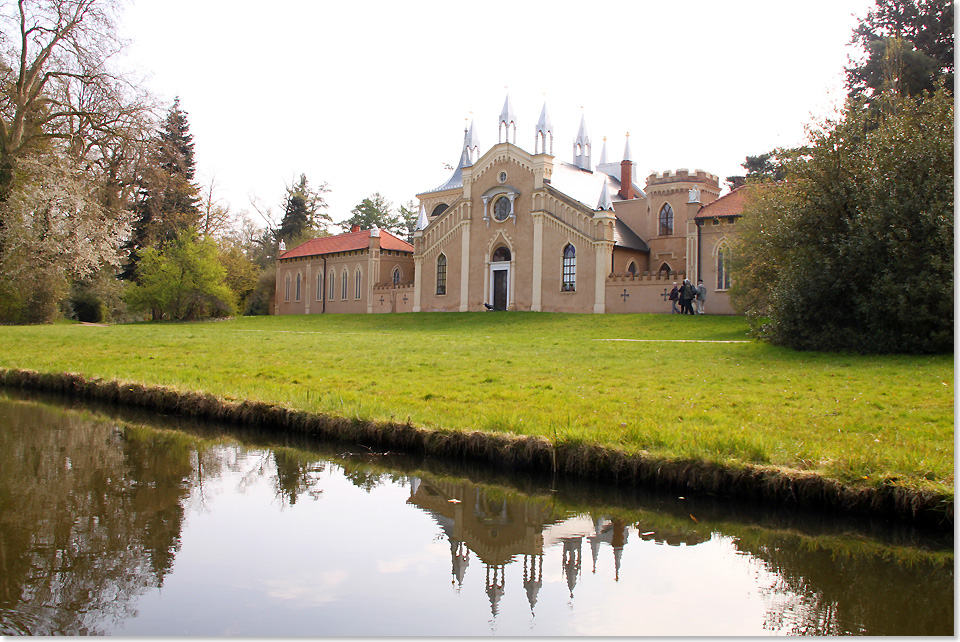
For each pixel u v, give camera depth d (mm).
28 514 9578
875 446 10031
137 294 58625
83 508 9812
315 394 15383
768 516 9266
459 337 33500
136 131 38094
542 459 10875
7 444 13438
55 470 11664
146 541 8711
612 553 8391
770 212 29375
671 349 25094
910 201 21391
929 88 38250
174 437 14023
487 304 55094
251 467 11875
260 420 14445
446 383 17234
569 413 12844
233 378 18469
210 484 10969
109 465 11984
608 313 46406
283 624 6605
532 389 16141
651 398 14602
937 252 21000
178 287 58250
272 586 7477
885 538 8625
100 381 18219
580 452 10602
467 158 71188
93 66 35500
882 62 38094
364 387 16781
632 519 9484
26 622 6695
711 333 32062
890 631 6551
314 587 7477
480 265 55875
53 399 18406
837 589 7391
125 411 16641
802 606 7039
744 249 33312
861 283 22641
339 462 12156
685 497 9797
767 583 7566
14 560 8062
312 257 71812
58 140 39375
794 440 10641
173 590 7375
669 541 8742
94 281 55750
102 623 6609
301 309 73500
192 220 68688
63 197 37906
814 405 13594
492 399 14812
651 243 54469
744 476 9461
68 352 25516
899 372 17734
